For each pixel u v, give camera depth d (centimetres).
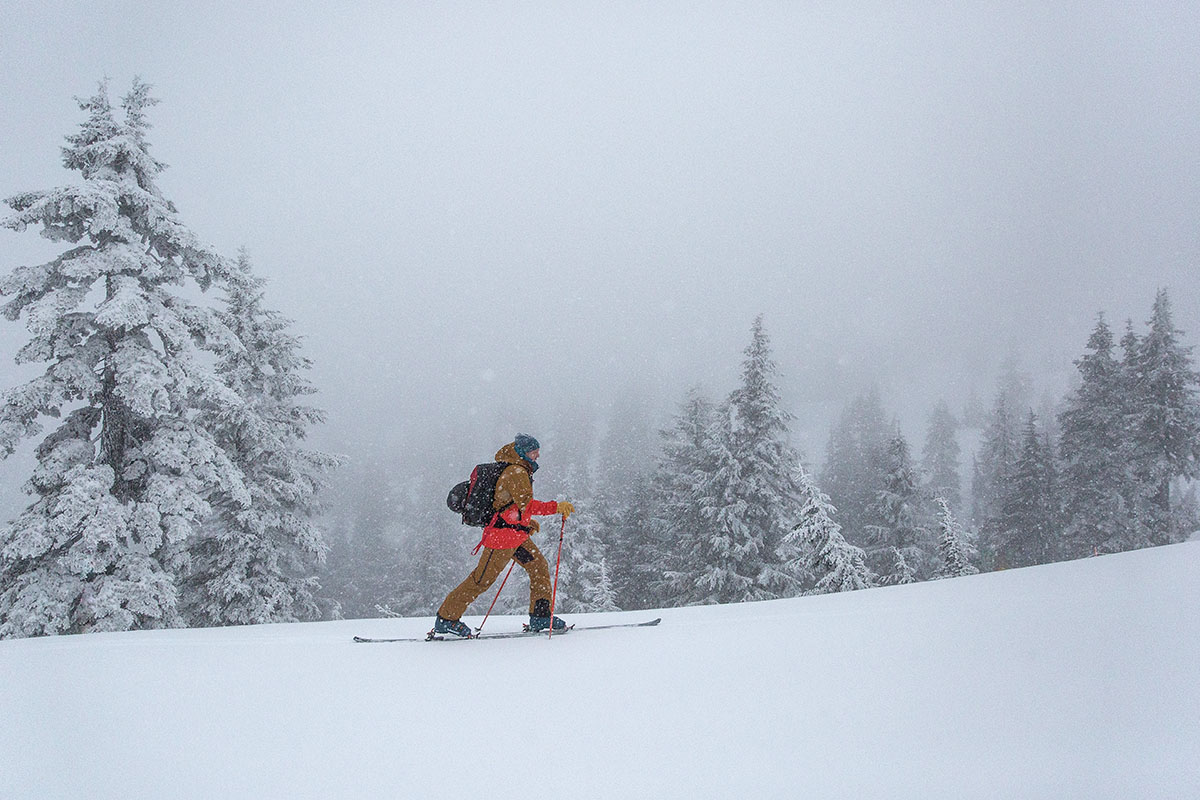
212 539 2139
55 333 1528
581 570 2827
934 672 334
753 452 2761
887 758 259
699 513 2912
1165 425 3103
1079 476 3328
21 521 1502
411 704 369
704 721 315
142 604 1482
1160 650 318
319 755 314
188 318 1662
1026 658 334
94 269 1520
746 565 2758
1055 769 233
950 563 1917
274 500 2117
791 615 501
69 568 1495
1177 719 253
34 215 1531
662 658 409
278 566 2188
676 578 2884
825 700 321
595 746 300
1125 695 279
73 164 1653
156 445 1595
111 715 377
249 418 2069
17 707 393
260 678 432
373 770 295
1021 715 277
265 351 2203
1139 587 434
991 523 3850
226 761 313
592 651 441
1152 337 3231
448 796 268
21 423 1520
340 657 473
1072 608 405
